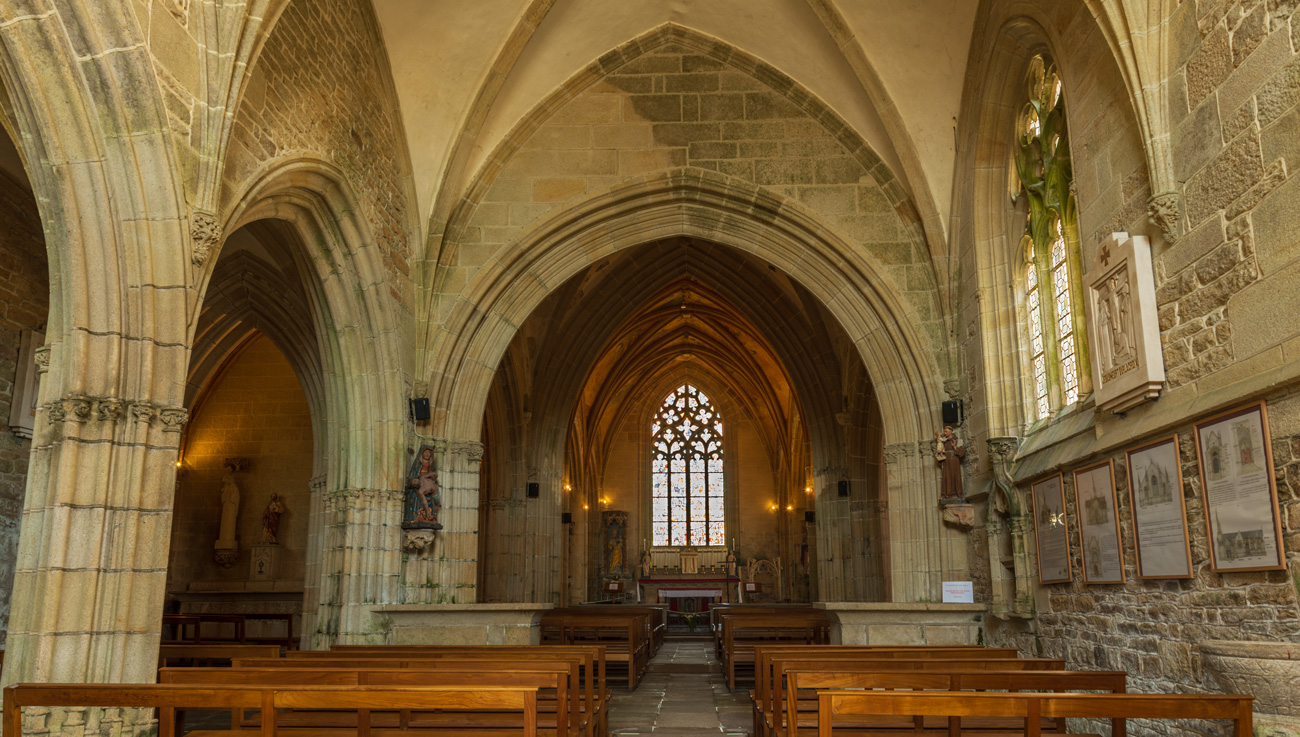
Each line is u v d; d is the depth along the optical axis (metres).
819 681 6.91
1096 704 5.54
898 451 16.66
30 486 8.42
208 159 9.54
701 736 11.33
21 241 15.32
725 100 17.52
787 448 36.22
